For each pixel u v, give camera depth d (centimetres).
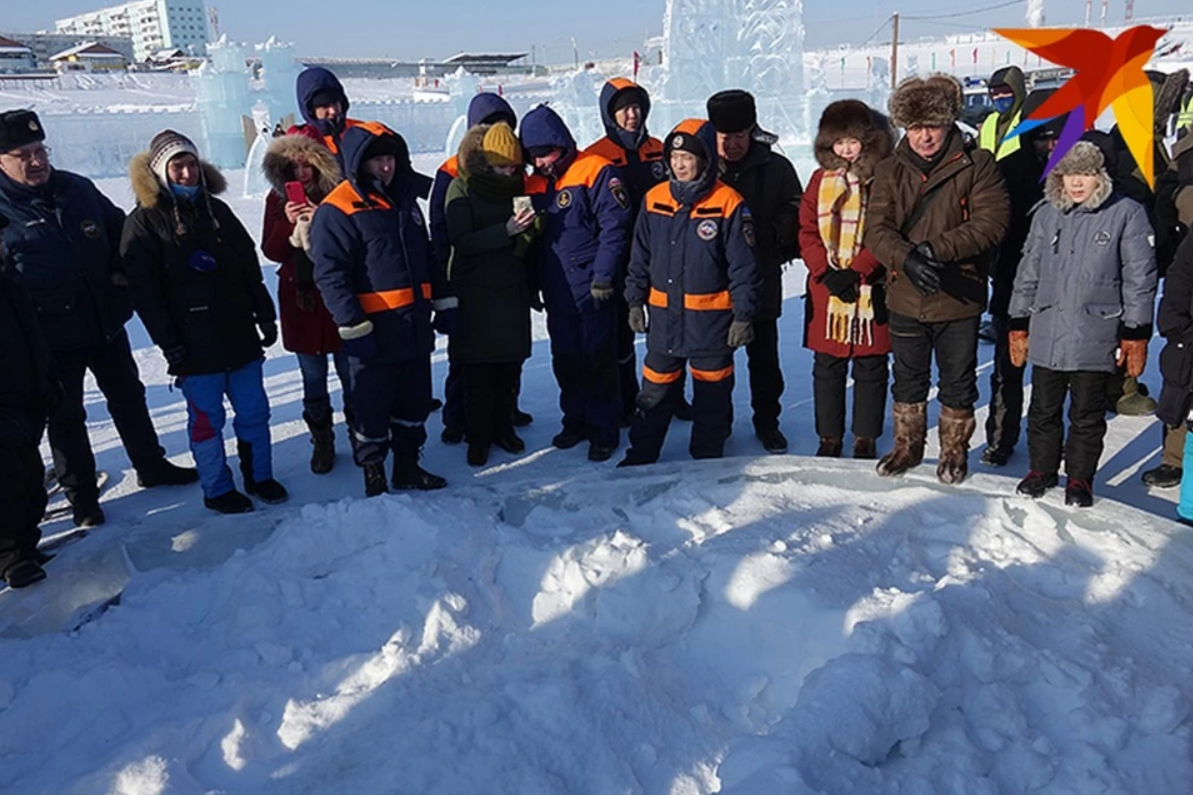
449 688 254
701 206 389
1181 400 329
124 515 405
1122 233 323
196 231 369
